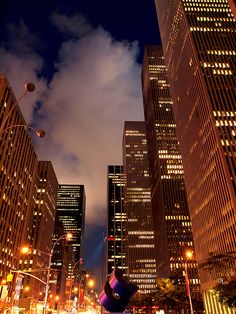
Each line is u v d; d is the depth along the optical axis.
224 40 136.50
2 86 96.62
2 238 98.50
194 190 135.00
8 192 104.06
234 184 100.50
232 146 108.44
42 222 174.50
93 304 199.88
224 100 118.75
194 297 133.12
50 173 197.38
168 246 190.38
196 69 129.75
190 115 138.88
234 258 70.19
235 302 59.19
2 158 97.19
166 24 187.12
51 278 187.12
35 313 136.50
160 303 116.81
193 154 135.62
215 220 110.94
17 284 110.06
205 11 146.88
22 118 118.94
